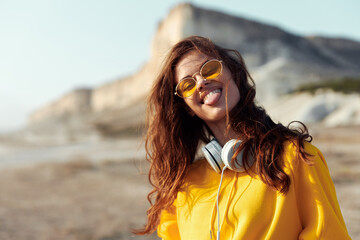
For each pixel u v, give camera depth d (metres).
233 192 1.28
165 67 1.56
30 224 7.54
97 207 9.12
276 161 1.22
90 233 6.54
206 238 1.31
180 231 1.46
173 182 1.56
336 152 16.48
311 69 68.69
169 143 1.61
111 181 13.52
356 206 6.59
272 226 1.14
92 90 145.12
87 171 17.77
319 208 1.12
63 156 30.12
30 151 41.28
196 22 86.75
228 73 1.45
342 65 110.25
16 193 12.29
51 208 9.39
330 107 38.88
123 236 6.15
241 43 89.62
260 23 97.62
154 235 5.09
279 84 58.19
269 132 1.28
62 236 6.36
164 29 92.81
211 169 1.45
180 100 1.62
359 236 4.84
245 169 1.28
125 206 9.00
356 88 43.09
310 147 1.24
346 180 9.68
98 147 38.81
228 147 1.30
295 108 39.97
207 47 1.48
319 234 1.09
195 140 1.66
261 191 1.21
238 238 1.17
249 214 1.19
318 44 121.56
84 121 98.38
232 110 1.43
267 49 91.94
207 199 1.37
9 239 6.39
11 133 87.44
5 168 22.75
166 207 1.57
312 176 1.17
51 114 163.38
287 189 1.16
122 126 61.66
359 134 24.89
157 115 1.64
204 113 1.46
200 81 1.42
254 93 1.47
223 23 90.25
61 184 14.12
